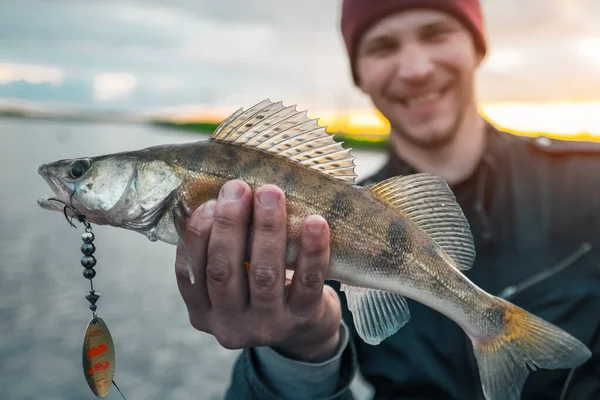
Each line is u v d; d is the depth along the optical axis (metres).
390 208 0.35
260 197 0.29
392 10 0.48
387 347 0.46
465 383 0.43
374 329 0.35
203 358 1.29
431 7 0.48
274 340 0.32
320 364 0.35
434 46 0.48
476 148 0.49
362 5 0.50
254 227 0.30
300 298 0.31
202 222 0.30
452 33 0.49
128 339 1.40
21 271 2.07
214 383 1.17
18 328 1.46
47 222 3.27
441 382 0.43
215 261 0.30
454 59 0.48
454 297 0.36
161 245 2.66
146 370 1.23
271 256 0.30
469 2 0.49
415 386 0.44
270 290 0.30
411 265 0.35
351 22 0.52
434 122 0.49
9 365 1.23
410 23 0.48
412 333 0.45
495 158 0.49
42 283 1.90
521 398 0.43
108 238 2.83
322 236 0.30
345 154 0.34
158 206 0.34
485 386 0.35
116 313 1.60
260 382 0.36
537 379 0.43
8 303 1.66
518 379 0.35
